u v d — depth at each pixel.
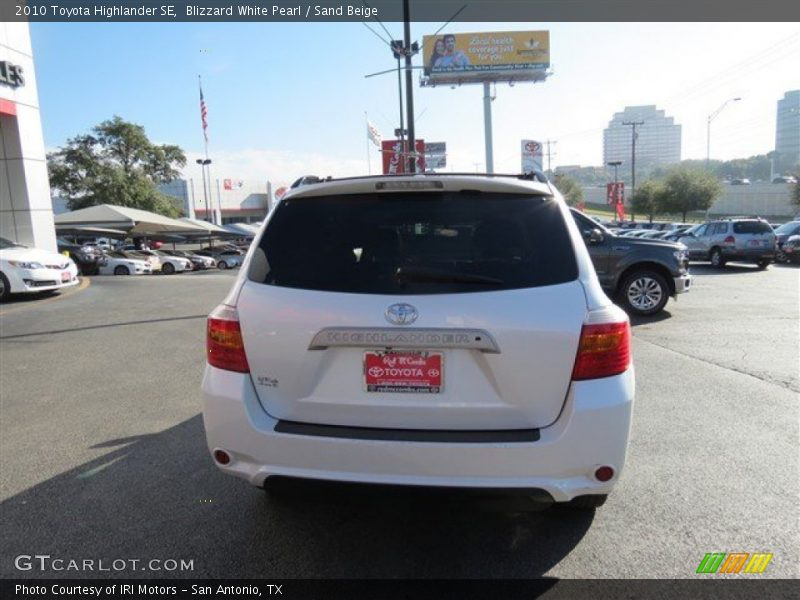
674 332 8.45
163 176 60.41
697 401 5.23
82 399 5.55
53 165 53.19
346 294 2.60
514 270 2.59
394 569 2.82
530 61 52.44
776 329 8.54
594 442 2.47
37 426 4.83
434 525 3.19
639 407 5.08
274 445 2.60
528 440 2.46
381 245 2.71
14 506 3.46
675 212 59.34
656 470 3.82
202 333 8.77
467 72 52.69
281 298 2.66
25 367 6.80
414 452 2.48
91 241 49.00
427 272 2.57
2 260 12.25
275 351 2.65
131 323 9.67
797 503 3.37
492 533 3.11
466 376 2.54
